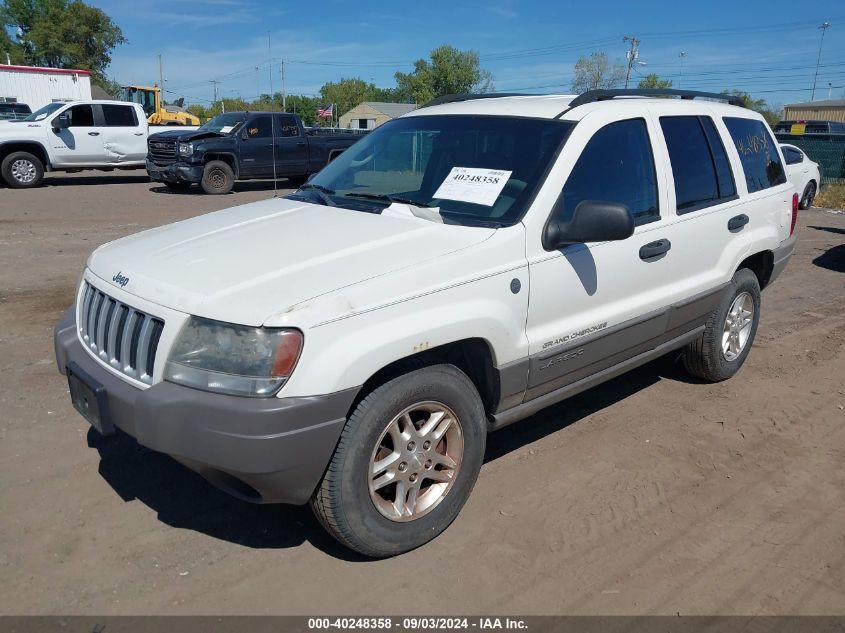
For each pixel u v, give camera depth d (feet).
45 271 25.68
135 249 10.93
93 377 9.65
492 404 11.14
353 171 13.82
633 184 12.93
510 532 10.87
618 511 11.54
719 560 10.37
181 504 11.31
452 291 9.89
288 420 8.45
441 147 12.92
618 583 9.80
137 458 12.62
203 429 8.46
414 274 9.57
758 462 13.32
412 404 9.73
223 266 9.67
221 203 49.06
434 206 11.78
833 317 23.15
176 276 9.48
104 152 57.82
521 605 9.32
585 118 12.19
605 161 12.35
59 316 20.26
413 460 10.03
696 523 11.28
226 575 9.71
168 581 9.53
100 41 215.51
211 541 10.43
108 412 9.41
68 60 209.77
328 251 10.00
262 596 9.32
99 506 11.14
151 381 8.98
